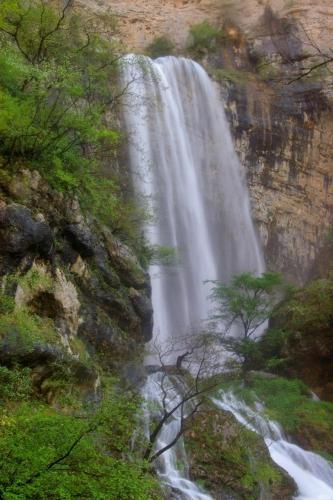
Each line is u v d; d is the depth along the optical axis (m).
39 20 19.34
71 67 18.38
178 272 34.28
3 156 15.31
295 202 42.56
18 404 11.34
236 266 38.97
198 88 39.91
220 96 41.06
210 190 38.75
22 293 13.78
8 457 8.20
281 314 30.30
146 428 15.34
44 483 8.20
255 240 40.62
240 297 27.73
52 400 12.95
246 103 41.50
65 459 8.70
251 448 17.42
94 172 20.55
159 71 37.56
